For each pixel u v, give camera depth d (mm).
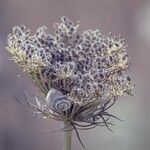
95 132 1004
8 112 921
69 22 351
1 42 452
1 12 1026
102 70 316
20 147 949
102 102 324
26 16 1039
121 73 326
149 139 1030
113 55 328
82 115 326
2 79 876
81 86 312
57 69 314
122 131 1021
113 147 1013
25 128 950
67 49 329
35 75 323
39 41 330
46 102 318
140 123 1036
